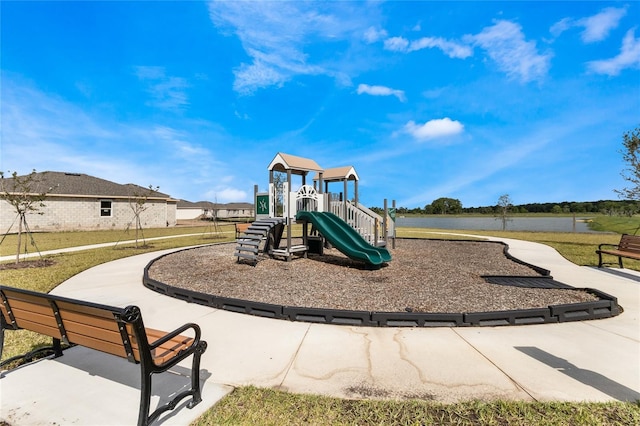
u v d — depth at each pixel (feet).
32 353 9.66
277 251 28.37
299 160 31.40
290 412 7.09
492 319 12.83
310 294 17.12
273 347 10.68
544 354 10.07
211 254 32.60
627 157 32.04
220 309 14.96
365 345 10.81
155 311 14.66
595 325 12.77
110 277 22.18
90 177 89.04
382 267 25.14
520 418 6.83
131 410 7.23
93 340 7.25
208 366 9.36
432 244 43.29
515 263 26.99
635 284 19.48
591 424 6.60
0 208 64.28
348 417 6.88
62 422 6.79
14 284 19.83
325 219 28.76
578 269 24.57
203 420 6.83
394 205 38.09
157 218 90.12
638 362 9.52
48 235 59.98
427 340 11.23
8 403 7.48
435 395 7.78
